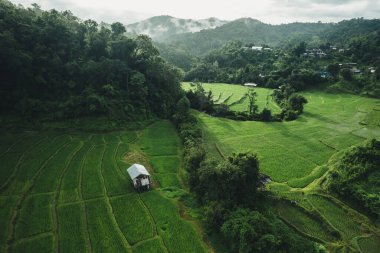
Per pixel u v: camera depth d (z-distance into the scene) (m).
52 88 93.88
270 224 45.09
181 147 81.56
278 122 109.25
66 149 74.44
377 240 47.00
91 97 90.38
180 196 58.06
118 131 89.69
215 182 53.47
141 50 117.06
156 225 49.59
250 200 52.66
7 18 90.31
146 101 105.69
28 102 86.94
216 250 44.75
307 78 161.88
